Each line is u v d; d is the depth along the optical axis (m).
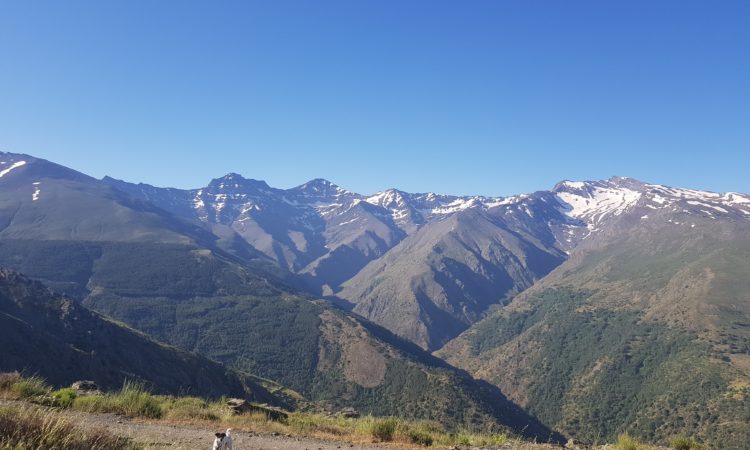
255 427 18.03
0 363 71.06
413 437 17.89
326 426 19.53
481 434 20.20
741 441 134.50
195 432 15.66
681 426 156.50
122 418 17.06
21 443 9.18
